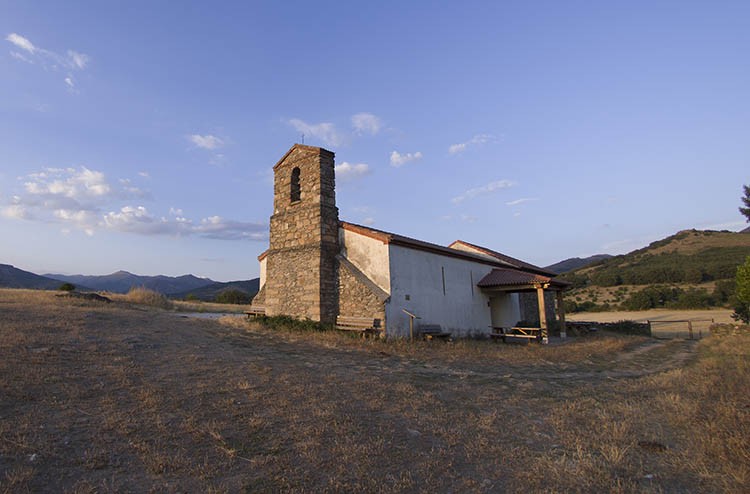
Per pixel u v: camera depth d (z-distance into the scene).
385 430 6.08
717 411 6.78
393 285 16.83
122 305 21.67
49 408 6.09
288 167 19.86
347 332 16.20
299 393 7.80
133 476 4.38
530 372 11.61
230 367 9.62
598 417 7.06
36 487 4.01
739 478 4.43
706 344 19.17
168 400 6.87
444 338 17.80
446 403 7.82
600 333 25.81
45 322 12.44
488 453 5.40
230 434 5.63
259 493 4.12
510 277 22.03
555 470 4.80
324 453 5.15
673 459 5.19
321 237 17.86
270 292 19.44
